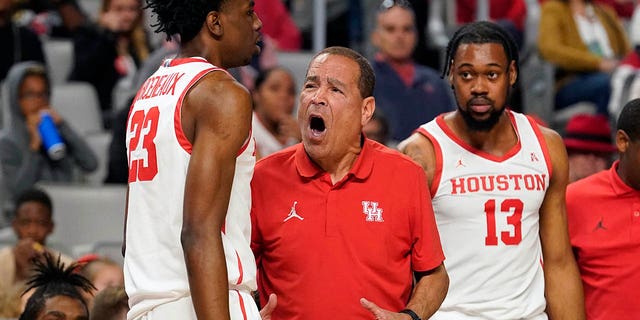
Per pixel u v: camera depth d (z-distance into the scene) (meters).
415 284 7.36
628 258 8.58
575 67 16.47
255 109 13.33
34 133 13.80
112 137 13.80
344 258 7.01
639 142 8.42
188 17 6.48
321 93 6.96
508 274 8.01
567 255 8.27
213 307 6.02
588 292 8.73
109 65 16.17
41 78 13.82
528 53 16.80
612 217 8.64
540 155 8.10
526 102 16.41
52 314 7.93
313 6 17.56
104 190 13.04
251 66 15.30
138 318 6.42
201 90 6.23
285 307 7.08
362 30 17.42
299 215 7.08
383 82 14.75
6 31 15.82
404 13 14.78
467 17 16.97
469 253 7.98
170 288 6.29
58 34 17.92
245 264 6.43
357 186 7.08
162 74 6.51
